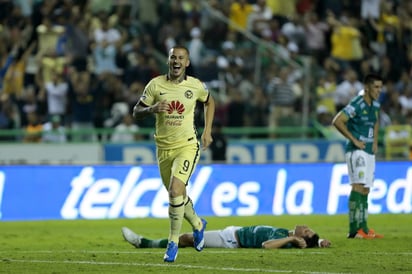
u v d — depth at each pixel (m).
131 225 56.62
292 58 83.25
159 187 63.41
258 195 64.94
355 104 45.62
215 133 73.62
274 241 38.88
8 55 80.12
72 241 44.91
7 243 43.88
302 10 92.75
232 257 35.66
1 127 76.31
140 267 32.47
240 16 87.56
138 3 84.44
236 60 81.62
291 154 76.75
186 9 85.94
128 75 79.12
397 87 89.56
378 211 65.75
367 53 91.81
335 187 66.19
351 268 32.28
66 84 77.25
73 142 73.19
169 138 34.56
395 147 80.44
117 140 76.31
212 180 64.19
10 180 61.59
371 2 94.56
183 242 39.31
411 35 95.50
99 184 62.59
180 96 34.59
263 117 79.69
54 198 62.09
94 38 80.69
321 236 47.31
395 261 34.72
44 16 81.88
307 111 81.06
